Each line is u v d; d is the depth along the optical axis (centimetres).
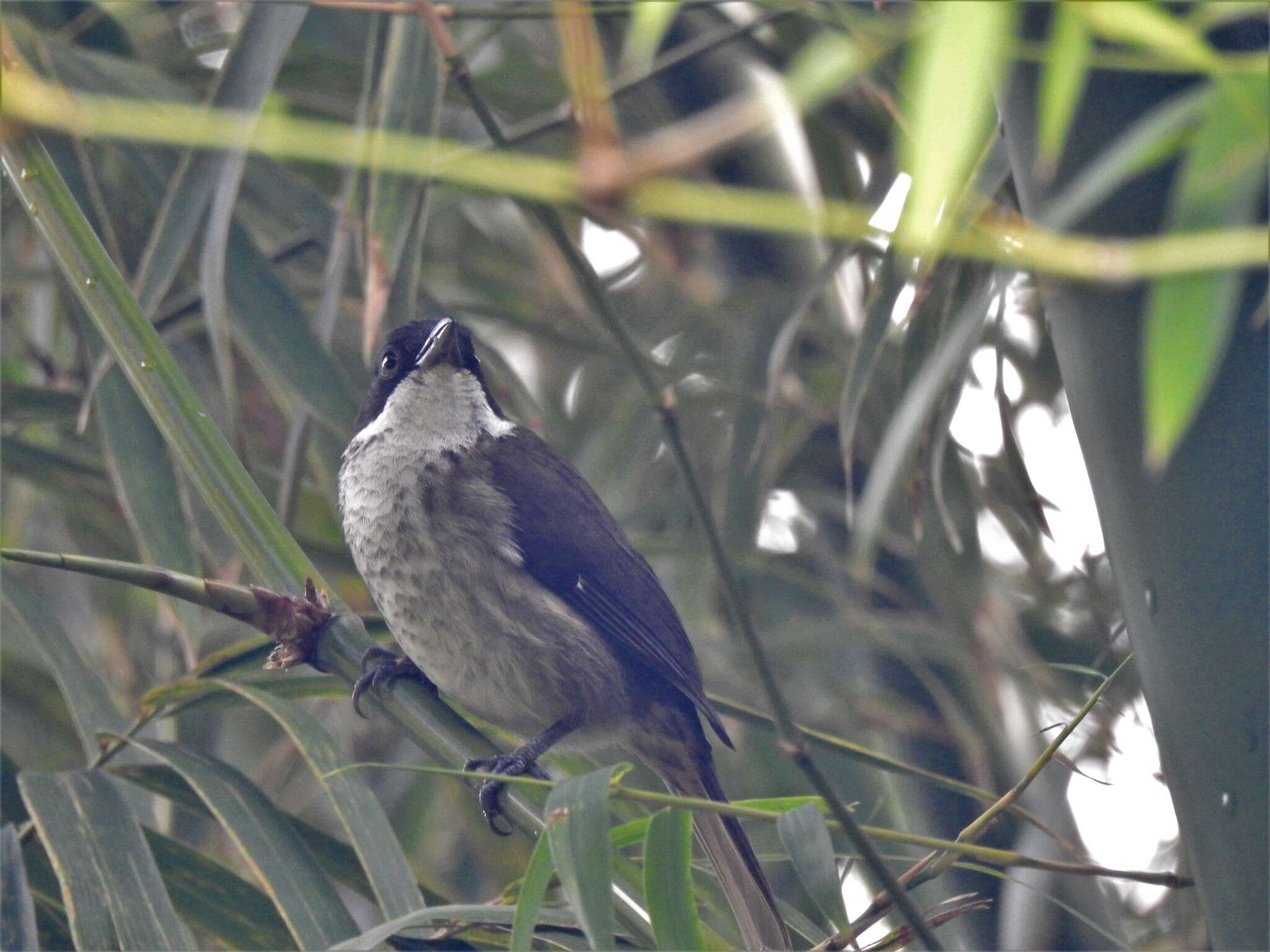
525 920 404
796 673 977
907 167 559
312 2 588
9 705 982
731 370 1002
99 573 515
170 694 633
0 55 522
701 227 1024
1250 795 439
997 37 265
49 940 654
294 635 568
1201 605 449
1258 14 444
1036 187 471
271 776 1048
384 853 569
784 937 602
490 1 790
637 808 672
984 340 943
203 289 677
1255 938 436
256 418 1084
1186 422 443
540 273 1177
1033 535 982
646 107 971
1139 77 453
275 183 888
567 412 1129
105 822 562
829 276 786
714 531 373
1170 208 448
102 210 745
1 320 1068
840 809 369
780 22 927
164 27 1009
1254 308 444
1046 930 722
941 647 856
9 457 921
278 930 640
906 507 941
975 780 800
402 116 717
